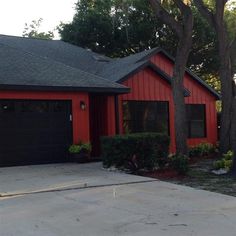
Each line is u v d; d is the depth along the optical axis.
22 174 13.94
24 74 16.88
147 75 21.05
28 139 16.55
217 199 10.11
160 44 33.03
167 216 8.52
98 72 22.27
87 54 24.95
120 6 27.33
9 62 17.72
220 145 19.09
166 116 21.59
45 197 10.30
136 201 9.85
